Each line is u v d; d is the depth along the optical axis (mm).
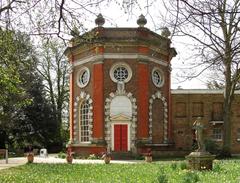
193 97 58188
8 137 61406
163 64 47969
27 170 27531
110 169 27375
